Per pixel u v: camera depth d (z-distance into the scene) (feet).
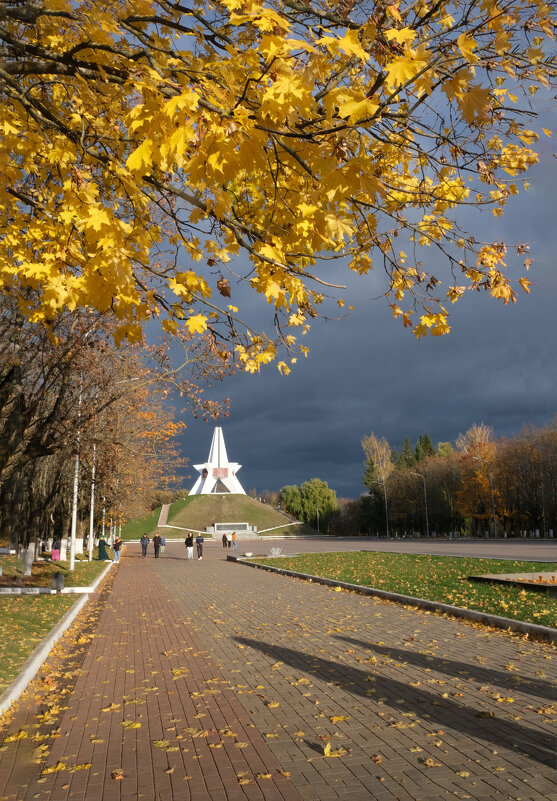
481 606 41.37
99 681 27.02
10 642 33.27
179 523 298.15
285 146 9.65
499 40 8.80
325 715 20.68
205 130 8.66
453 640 32.27
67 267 11.00
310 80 8.27
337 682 24.77
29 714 22.12
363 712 20.80
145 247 11.87
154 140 8.84
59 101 15.11
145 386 58.95
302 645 33.17
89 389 60.59
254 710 21.65
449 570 65.10
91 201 10.70
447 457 247.50
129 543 247.29
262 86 9.22
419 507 254.88
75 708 22.85
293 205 11.96
